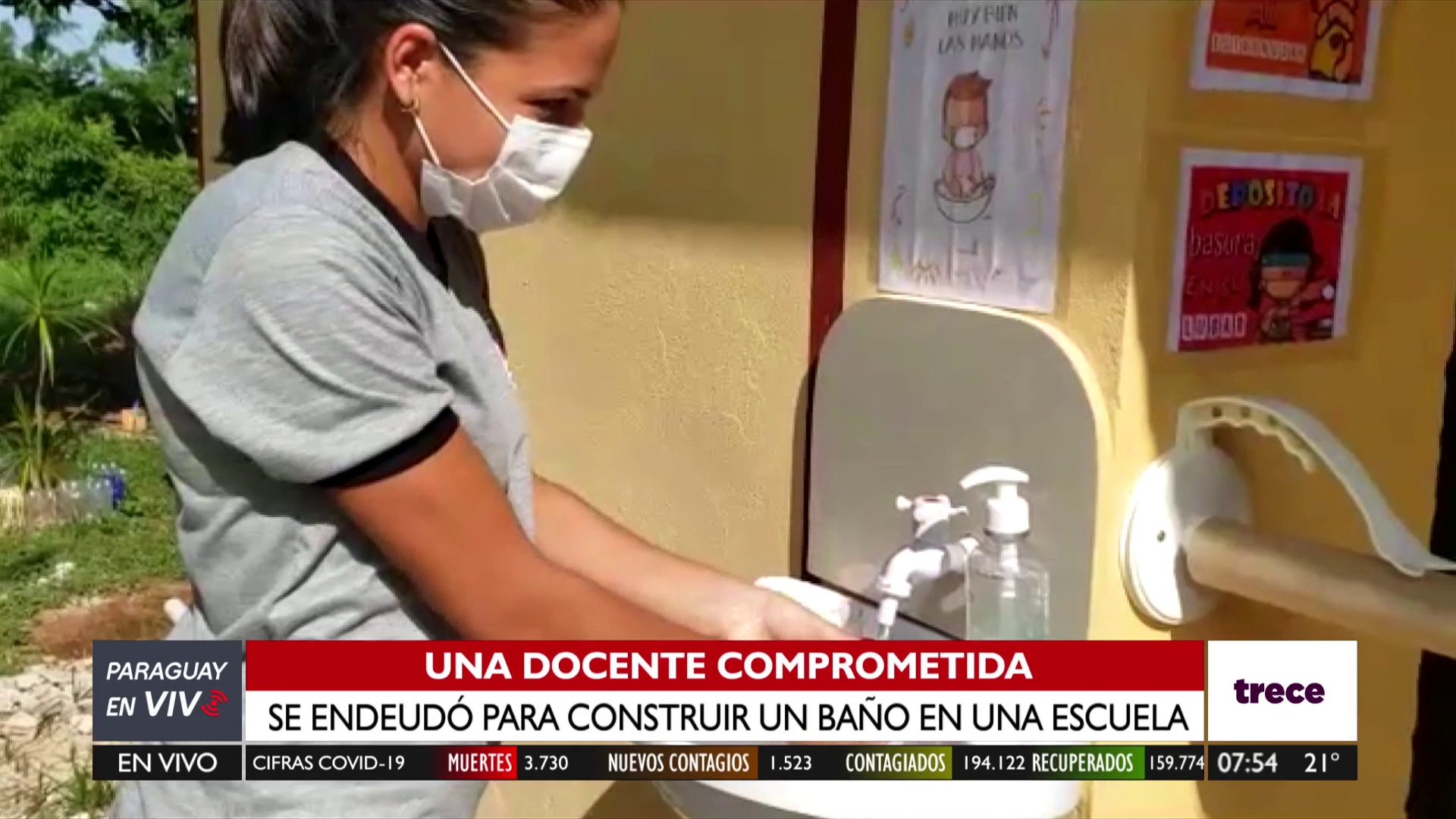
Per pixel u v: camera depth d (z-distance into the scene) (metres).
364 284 0.88
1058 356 1.11
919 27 1.26
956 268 1.24
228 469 0.93
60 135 8.30
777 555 1.52
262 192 0.89
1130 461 1.10
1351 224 1.20
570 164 0.98
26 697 3.49
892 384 1.30
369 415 0.87
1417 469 1.31
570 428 1.85
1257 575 1.08
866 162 1.35
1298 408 1.10
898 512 1.30
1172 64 1.05
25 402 5.84
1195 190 1.08
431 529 0.90
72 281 7.30
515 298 1.92
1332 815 1.29
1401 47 1.20
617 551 1.25
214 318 0.87
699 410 1.62
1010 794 1.06
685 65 1.60
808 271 1.44
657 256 1.67
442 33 0.90
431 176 0.97
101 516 5.10
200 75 2.63
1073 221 1.11
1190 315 1.10
